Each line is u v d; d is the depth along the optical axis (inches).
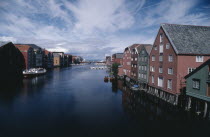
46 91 1435.8
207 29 1138.7
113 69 2508.6
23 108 959.6
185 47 988.6
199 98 792.3
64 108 967.0
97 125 730.8
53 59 4972.9
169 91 1054.4
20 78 2198.6
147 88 1455.5
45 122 759.7
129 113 887.1
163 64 1130.7
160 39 1171.3
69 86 1706.4
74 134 643.5
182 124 735.7
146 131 673.0
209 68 733.3
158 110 933.2
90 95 1312.7
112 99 1190.3
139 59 1612.9
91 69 4298.7
